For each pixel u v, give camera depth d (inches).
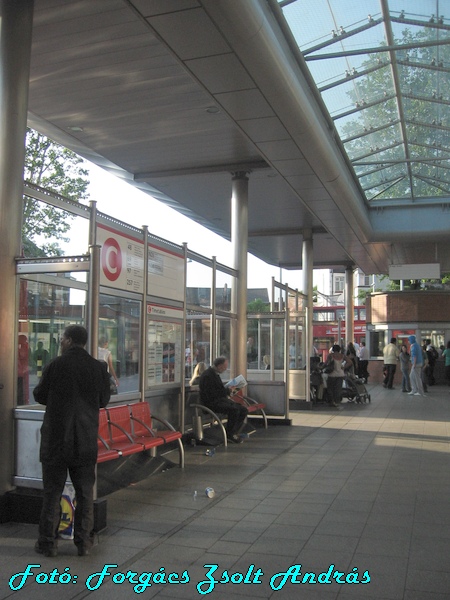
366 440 410.3
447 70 423.8
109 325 291.1
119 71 355.9
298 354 625.0
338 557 182.4
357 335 1654.8
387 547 191.3
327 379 637.3
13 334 225.5
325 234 819.4
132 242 312.0
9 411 221.5
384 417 547.2
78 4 284.4
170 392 360.5
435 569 172.7
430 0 346.3
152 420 338.6
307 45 370.0
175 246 366.0
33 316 242.2
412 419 531.8
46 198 246.5
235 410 391.2
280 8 324.8
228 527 212.1
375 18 361.7
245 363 503.8
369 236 751.1
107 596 155.0
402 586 160.9
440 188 693.3
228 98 340.2
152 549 189.2
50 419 185.8
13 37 237.5
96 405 191.3
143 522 217.3
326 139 439.2
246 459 338.6
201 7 250.2
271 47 296.8
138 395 321.1
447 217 738.8
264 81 318.3
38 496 213.6
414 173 650.2
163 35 273.9
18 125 234.8
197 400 403.2
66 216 259.4
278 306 550.0
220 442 389.7
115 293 293.7
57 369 187.9
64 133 461.4
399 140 557.0
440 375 1052.5
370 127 509.4
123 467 280.5
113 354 296.5
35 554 184.2
